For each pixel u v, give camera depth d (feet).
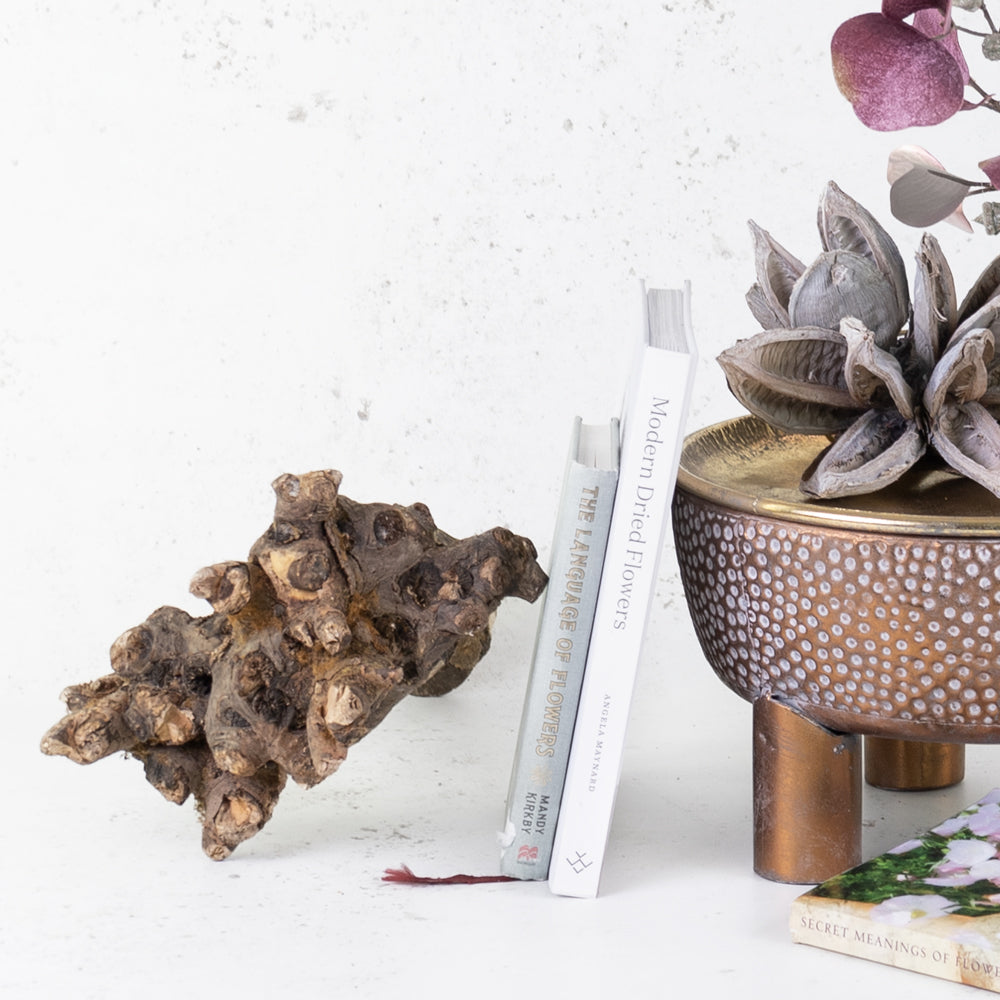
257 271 5.45
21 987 4.32
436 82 5.41
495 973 4.33
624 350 5.52
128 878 4.63
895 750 4.91
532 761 4.54
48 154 5.37
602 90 5.43
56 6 5.32
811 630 4.38
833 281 4.48
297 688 4.58
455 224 5.47
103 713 4.62
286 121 5.40
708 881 4.59
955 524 4.27
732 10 5.40
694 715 5.31
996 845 4.53
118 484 5.48
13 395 5.44
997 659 4.31
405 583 4.65
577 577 4.46
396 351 5.51
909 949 4.31
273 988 4.31
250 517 5.52
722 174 5.47
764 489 4.55
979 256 5.50
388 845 4.74
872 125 4.33
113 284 5.42
